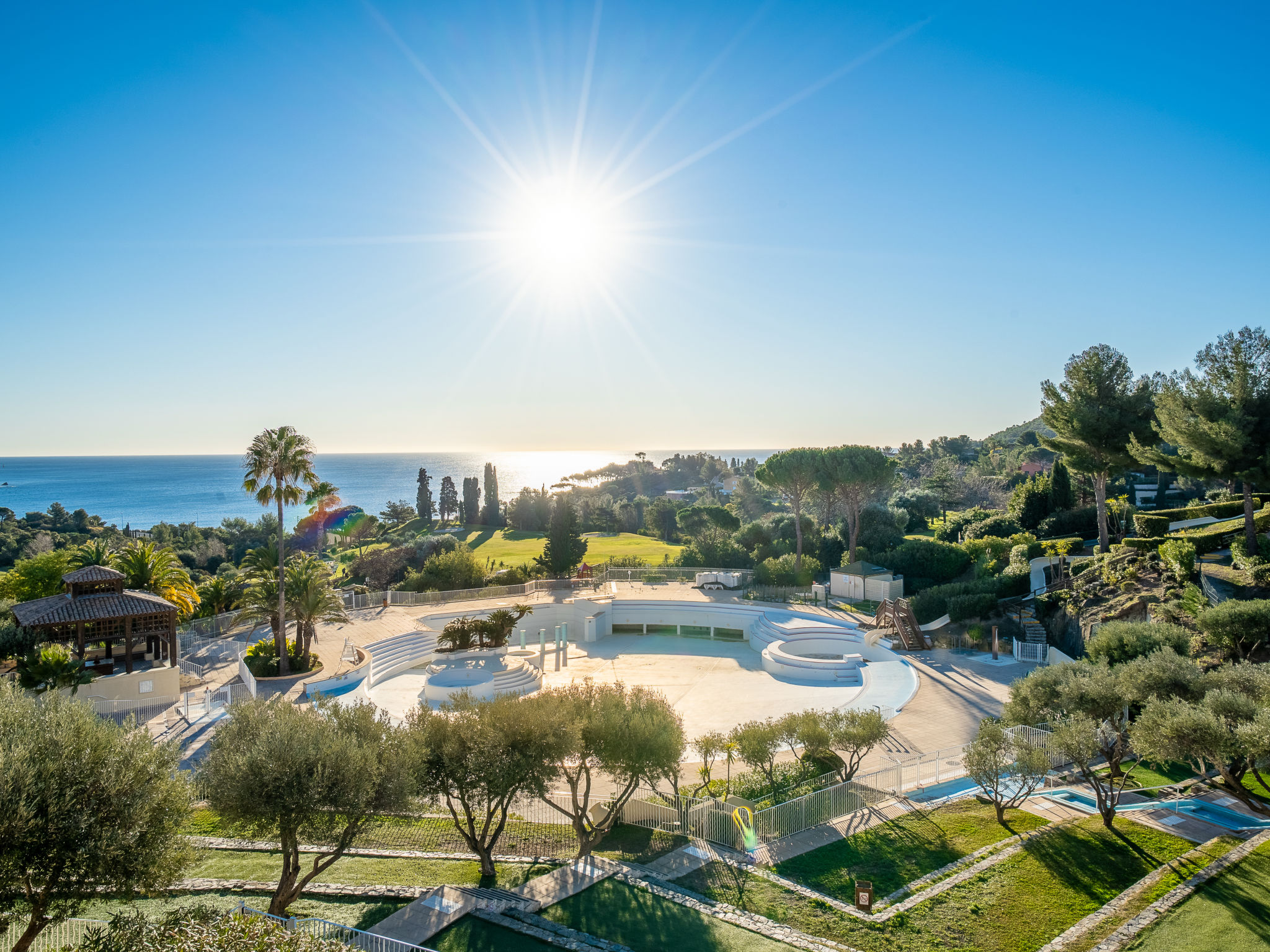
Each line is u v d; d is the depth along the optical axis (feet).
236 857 60.03
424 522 440.45
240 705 52.13
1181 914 47.19
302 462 114.11
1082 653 119.34
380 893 52.29
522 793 68.59
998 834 62.23
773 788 72.84
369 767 46.93
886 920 48.14
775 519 226.58
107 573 106.22
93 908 48.49
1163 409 123.54
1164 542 130.93
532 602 170.91
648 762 60.44
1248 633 84.43
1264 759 55.72
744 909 50.44
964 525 234.79
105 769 38.01
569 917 48.65
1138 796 70.79
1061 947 44.57
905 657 130.52
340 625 150.71
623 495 628.69
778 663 133.49
